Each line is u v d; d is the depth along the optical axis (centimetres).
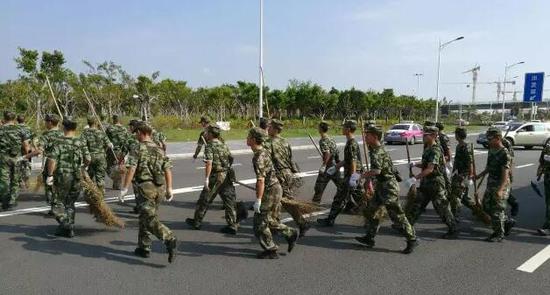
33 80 2533
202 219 708
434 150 652
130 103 3647
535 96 4225
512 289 479
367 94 5303
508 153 650
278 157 688
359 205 739
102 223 677
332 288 472
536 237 691
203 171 1384
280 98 4419
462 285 488
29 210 788
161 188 543
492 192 661
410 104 6259
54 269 509
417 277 509
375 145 590
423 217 823
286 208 661
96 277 488
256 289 466
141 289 459
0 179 784
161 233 522
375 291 466
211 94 4375
